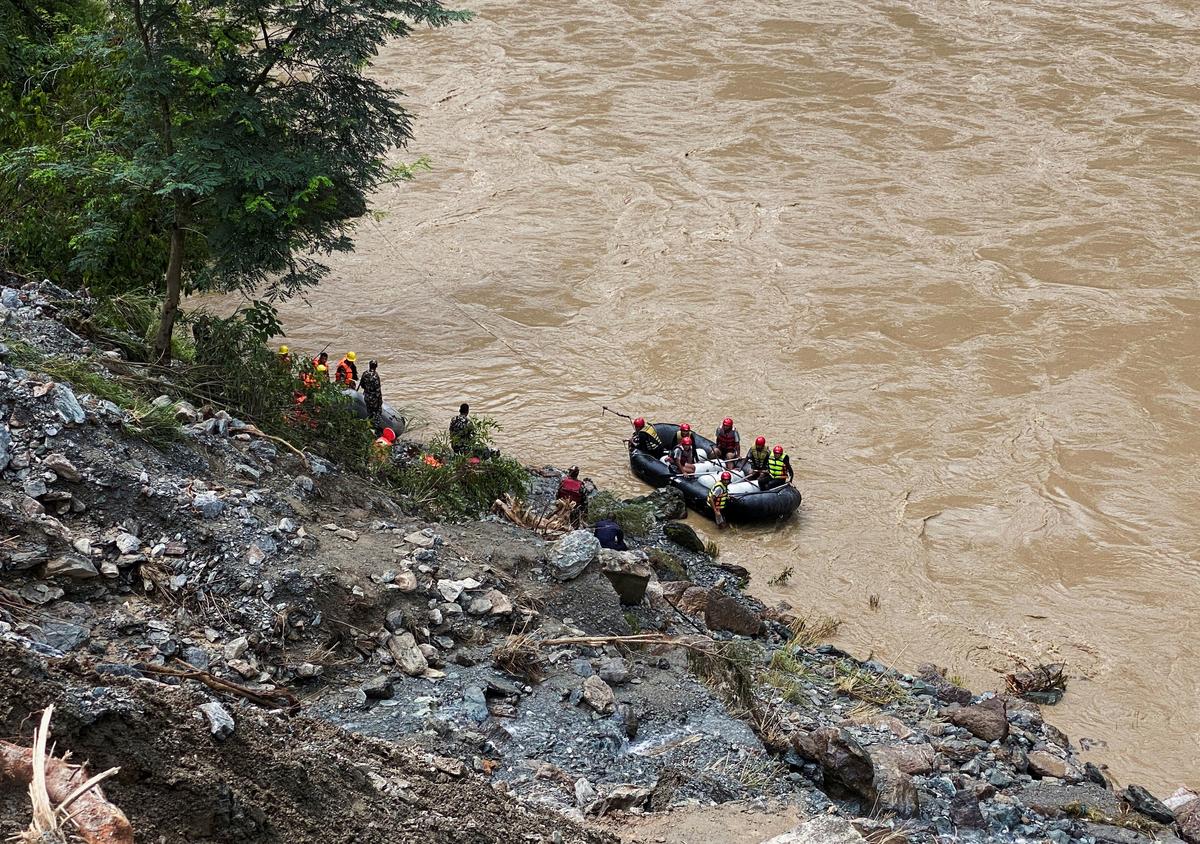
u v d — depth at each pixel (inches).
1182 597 770.2
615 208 1433.3
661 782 360.5
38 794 133.0
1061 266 1261.1
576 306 1210.6
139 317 634.8
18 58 770.2
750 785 379.6
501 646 416.8
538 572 486.3
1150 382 1046.4
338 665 378.0
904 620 742.5
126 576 369.1
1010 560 813.2
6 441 386.3
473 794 278.4
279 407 583.5
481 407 1015.0
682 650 473.1
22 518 358.3
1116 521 858.1
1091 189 1439.5
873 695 580.4
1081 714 650.2
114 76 601.6
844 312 1178.0
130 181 560.4
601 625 474.3
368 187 644.1
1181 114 1632.6
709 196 1457.9
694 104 1736.0
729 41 1962.4
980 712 554.9
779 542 833.5
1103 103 1680.6
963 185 1464.1
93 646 327.9
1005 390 1040.2
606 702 396.2
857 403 1024.9
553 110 1731.1
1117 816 479.5
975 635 728.3
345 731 288.5
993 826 434.0
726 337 1138.0
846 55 1889.8
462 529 532.1
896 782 419.8
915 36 1953.7
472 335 1149.1
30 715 187.5
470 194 1480.1
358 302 1210.6
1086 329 1133.1
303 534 418.0
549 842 269.9
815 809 375.6
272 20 604.4
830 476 922.1
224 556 391.2
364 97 618.5
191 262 744.3
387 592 413.7
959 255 1293.1
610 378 1073.5
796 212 1407.5
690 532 794.8
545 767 349.1
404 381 1056.2
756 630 633.6
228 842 195.6
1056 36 1926.7
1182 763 606.5
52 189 677.9
